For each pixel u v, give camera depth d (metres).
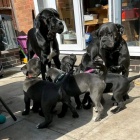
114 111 3.14
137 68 4.71
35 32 3.84
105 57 3.40
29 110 3.44
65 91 3.12
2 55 6.31
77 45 5.78
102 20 5.53
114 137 2.59
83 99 3.41
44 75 3.83
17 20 7.11
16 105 3.84
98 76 2.94
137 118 2.95
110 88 3.13
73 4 5.53
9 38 6.55
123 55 3.33
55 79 3.30
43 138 2.74
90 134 2.71
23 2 6.73
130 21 4.93
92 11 5.70
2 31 6.42
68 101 3.02
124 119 2.96
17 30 7.23
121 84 3.05
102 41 3.12
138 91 3.85
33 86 3.05
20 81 5.19
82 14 5.61
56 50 3.84
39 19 3.59
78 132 2.78
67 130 2.86
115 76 3.10
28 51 4.39
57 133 2.81
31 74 3.21
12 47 6.62
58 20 3.51
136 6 4.82
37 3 6.12
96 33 3.36
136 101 3.46
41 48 3.75
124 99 3.47
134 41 4.95
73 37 5.87
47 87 2.91
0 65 5.71
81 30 5.65
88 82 2.95
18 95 4.30
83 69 3.54
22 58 6.91
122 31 3.25
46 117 2.92
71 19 5.77
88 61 3.56
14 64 6.66
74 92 3.09
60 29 3.50
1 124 3.20
